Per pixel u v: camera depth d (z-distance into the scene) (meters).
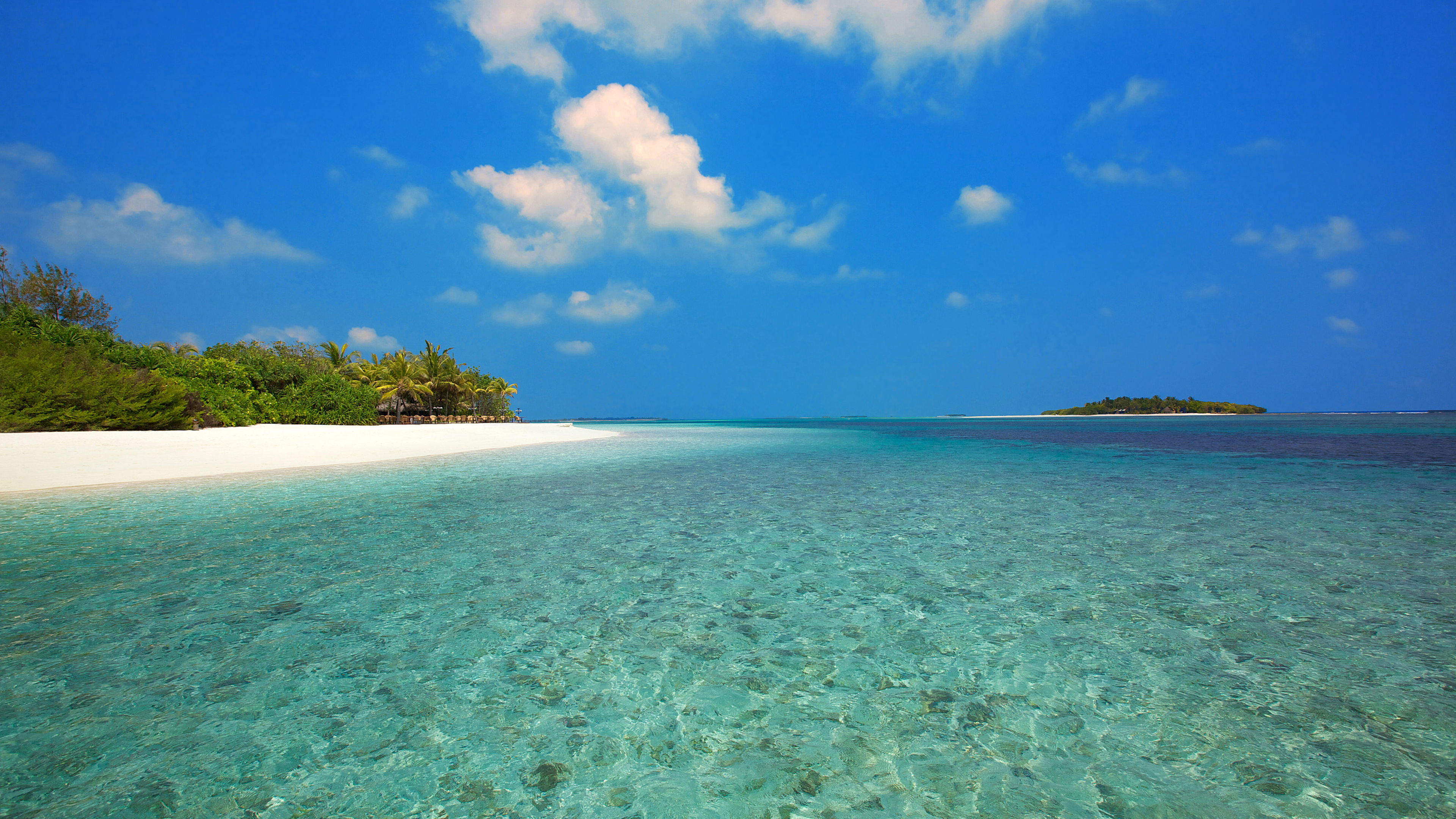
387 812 2.53
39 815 2.46
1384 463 17.75
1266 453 21.91
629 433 45.34
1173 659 4.05
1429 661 3.99
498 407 81.19
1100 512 9.55
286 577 5.85
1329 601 5.20
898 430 54.03
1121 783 2.74
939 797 2.65
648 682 3.73
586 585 5.67
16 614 4.78
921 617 4.86
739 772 2.84
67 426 21.81
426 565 6.33
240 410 31.06
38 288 36.44
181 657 4.02
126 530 7.89
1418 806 2.56
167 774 2.77
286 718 3.28
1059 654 4.13
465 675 3.82
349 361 64.31
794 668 3.93
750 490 12.22
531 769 2.86
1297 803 2.58
